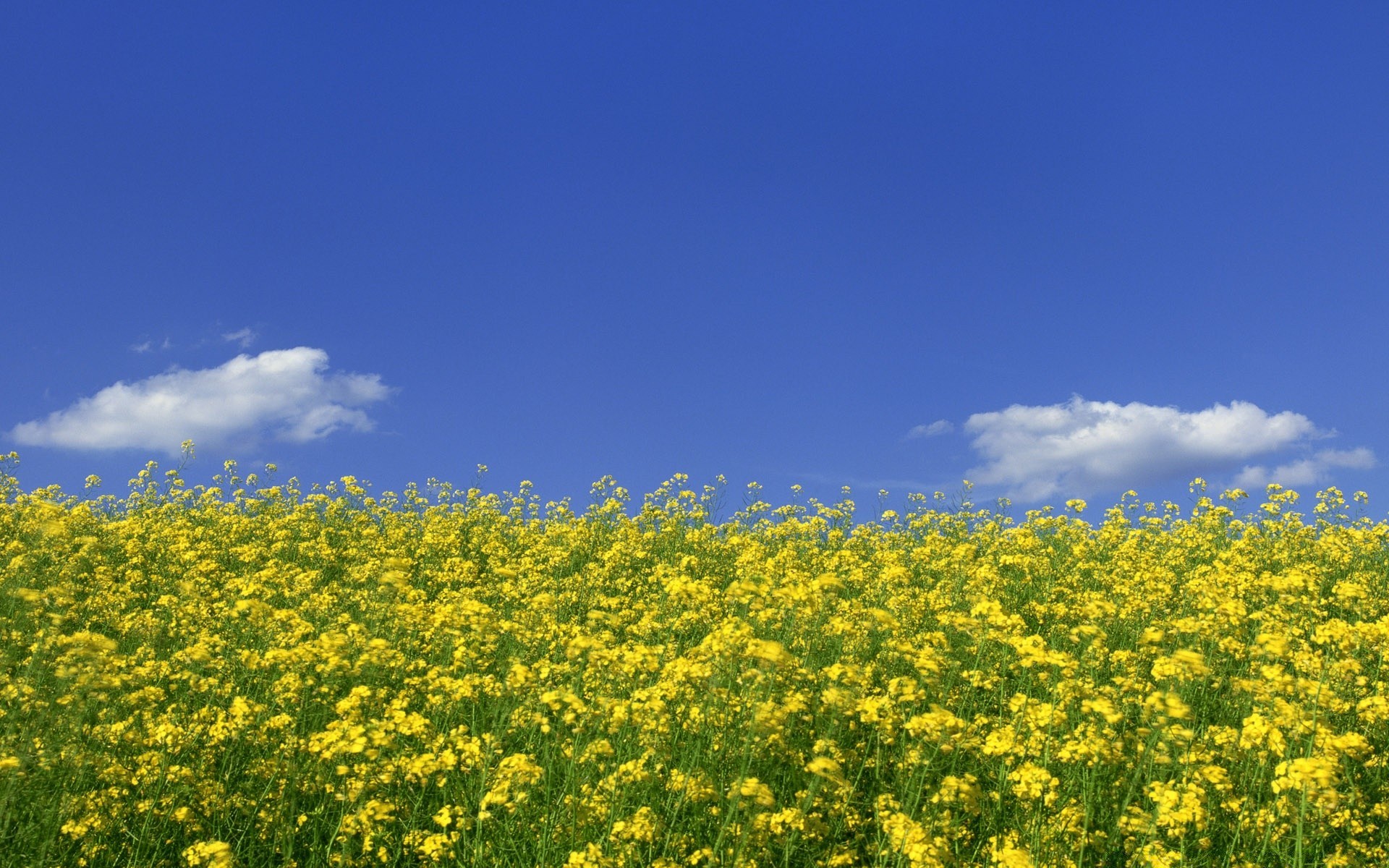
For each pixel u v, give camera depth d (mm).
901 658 9383
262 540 17672
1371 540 16578
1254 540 16922
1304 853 6387
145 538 16875
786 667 7707
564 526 18625
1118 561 15953
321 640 8047
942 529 20234
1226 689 9477
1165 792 6367
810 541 18453
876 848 6328
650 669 8188
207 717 7125
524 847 6219
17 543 13578
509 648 10289
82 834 5840
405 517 21156
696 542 16922
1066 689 7945
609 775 6734
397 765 6699
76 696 6441
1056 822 6438
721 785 6578
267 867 6188
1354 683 8469
